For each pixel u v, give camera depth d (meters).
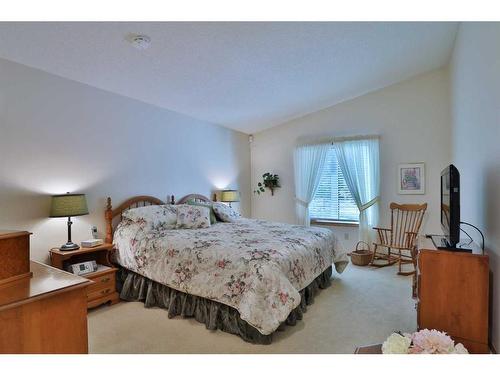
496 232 2.08
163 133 4.29
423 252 2.16
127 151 3.78
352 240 5.12
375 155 4.86
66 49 2.59
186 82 3.52
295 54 3.21
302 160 5.51
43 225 2.96
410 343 1.48
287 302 2.35
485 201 2.41
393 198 4.81
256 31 2.64
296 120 5.65
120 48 2.63
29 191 2.85
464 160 3.32
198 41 2.66
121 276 3.37
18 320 1.23
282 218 5.87
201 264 2.69
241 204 5.93
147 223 3.37
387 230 4.58
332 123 5.29
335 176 5.28
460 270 2.05
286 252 2.70
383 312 2.90
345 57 3.50
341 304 3.10
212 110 4.59
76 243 3.23
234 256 2.58
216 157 5.31
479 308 2.00
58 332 1.35
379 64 3.91
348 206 5.19
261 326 2.26
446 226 2.52
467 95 3.09
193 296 2.79
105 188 3.52
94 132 3.42
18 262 1.42
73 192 3.21
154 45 2.63
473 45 2.77
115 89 3.54
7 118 2.71
